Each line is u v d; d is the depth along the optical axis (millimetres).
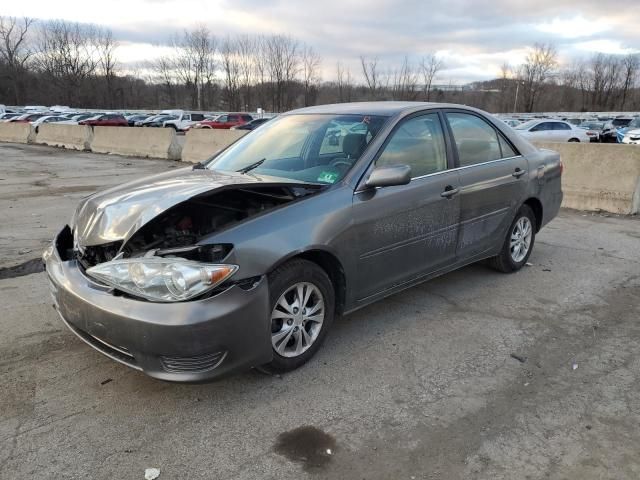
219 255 2836
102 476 2420
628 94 78562
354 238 3408
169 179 3672
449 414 2906
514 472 2465
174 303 2662
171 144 16688
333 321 3770
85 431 2729
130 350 2754
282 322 3156
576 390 3145
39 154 18594
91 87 75125
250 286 2869
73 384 3143
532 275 5160
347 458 2561
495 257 5031
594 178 8297
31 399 2986
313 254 3309
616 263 5562
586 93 81000
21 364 3352
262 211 3098
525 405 2992
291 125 4367
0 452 2559
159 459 2537
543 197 5234
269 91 63969
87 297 2855
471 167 4367
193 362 2725
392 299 4520
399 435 2730
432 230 3996
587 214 8086
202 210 3488
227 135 14664
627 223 7457
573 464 2514
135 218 3016
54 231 6770
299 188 3406
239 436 2711
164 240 3166
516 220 5023
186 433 2729
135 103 81188
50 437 2674
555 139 22547
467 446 2646
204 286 2686
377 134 3736
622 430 2771
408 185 3777
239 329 2797
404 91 52250
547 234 6816
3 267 5254
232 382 3199
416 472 2469
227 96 68688
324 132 4027
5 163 15352
